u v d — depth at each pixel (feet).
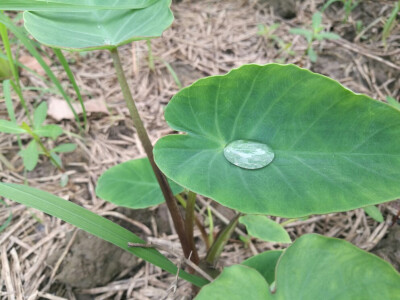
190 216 1.05
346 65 2.02
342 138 0.82
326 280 0.76
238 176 0.81
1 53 1.54
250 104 0.88
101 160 1.63
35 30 0.92
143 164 1.34
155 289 1.25
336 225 1.41
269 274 1.05
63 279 1.22
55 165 1.57
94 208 1.45
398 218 1.38
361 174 0.77
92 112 1.79
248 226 1.18
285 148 0.87
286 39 2.19
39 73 1.95
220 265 1.31
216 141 0.90
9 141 1.66
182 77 1.99
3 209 1.42
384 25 2.15
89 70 2.03
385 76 1.94
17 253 1.30
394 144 0.77
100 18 1.01
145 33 0.91
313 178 0.80
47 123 1.74
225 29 2.27
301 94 0.84
